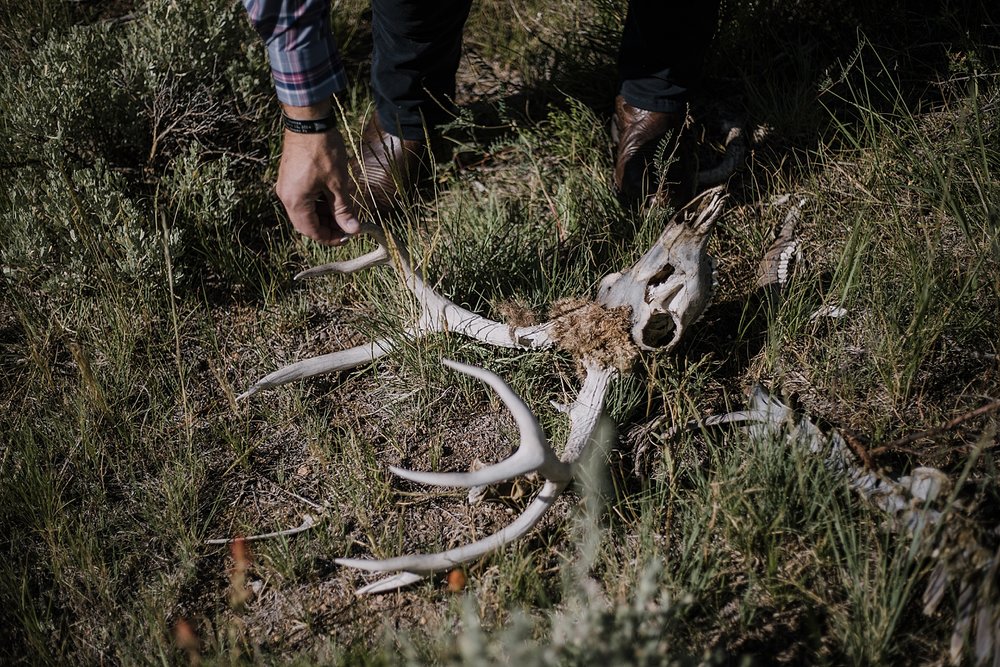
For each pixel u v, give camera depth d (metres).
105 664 2.22
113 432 2.68
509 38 3.95
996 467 2.31
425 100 3.12
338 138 2.30
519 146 3.32
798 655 2.06
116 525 2.48
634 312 2.46
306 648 2.21
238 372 2.87
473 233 3.10
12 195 3.02
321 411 2.73
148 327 2.92
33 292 3.06
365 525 2.42
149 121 3.35
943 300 2.63
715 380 2.66
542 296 2.86
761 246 2.99
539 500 2.21
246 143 3.49
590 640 1.79
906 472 2.35
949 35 3.54
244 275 3.07
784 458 2.34
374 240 2.81
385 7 2.86
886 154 3.11
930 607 2.02
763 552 2.22
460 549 2.15
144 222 3.12
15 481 2.49
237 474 2.59
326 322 3.00
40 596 2.33
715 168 3.23
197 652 2.20
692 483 2.41
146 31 3.47
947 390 2.54
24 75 3.37
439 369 2.71
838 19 3.65
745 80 3.45
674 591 2.16
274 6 2.06
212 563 2.39
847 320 2.74
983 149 2.82
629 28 2.98
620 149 3.11
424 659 2.05
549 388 2.68
